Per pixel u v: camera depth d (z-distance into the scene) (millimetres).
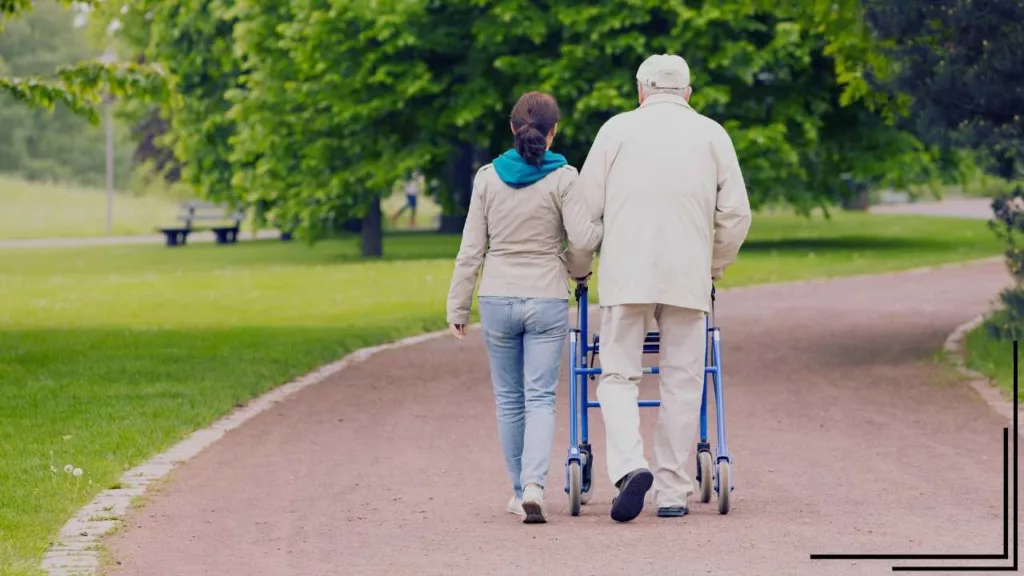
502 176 12359
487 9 55156
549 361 12438
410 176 59094
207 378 21625
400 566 10641
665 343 12586
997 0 21109
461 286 12578
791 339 26969
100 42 81188
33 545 11227
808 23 27141
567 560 10742
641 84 12742
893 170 55281
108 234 89938
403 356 25266
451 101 55594
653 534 11633
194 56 71625
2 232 93812
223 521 12375
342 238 79438
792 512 12516
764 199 55688
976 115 22047
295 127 59812
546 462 12258
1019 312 22625
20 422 17500
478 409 19219
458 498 13406
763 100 55781
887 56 22922
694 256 12375
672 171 12336
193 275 46250
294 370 22859
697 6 53281
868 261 47281
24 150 170625
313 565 10727
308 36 56594
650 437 17188
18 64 179375
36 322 31016
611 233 12461
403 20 54000
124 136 115500
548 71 52688
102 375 21891
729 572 10266
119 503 13086
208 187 73875
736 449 16031
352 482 14219
